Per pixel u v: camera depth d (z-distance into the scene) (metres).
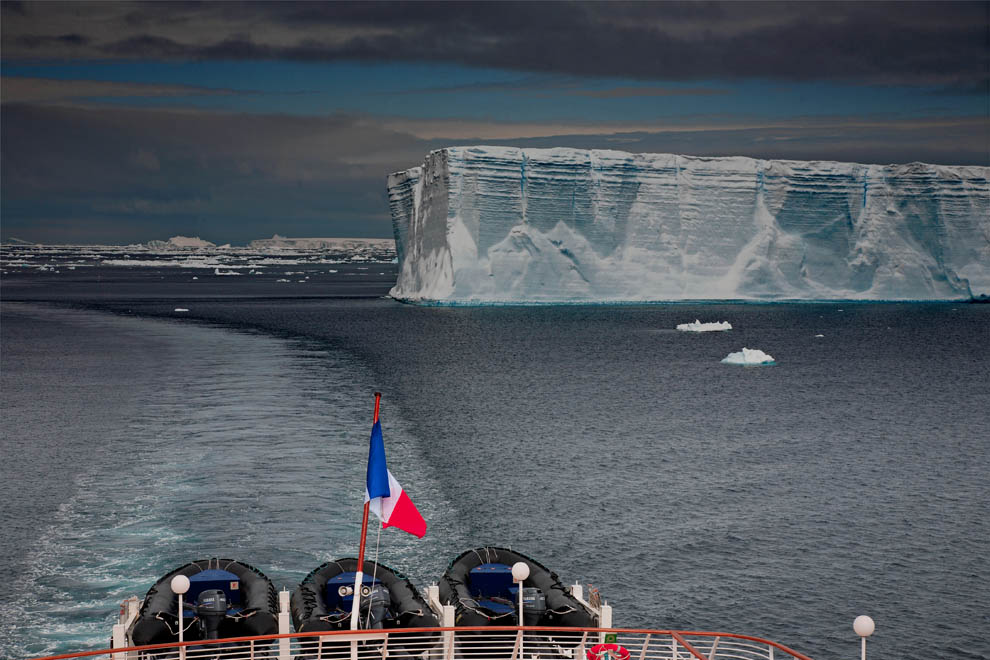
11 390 80.19
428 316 169.38
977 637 31.23
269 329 142.38
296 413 68.44
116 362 100.12
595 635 23.06
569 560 37.78
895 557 38.38
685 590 34.84
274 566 36.09
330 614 23.97
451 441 59.66
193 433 60.53
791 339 133.50
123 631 21.64
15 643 29.41
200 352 110.00
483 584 25.61
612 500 46.19
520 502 45.69
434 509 44.38
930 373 97.31
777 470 52.72
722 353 115.19
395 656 22.28
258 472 50.00
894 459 55.81
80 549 37.81
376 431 20.41
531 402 76.19
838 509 45.00
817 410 73.50
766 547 39.47
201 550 37.72
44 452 55.22
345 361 102.62
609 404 75.62
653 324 156.62
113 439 58.88
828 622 32.31
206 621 23.25
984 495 47.66
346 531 40.38
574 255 171.75
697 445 59.38
